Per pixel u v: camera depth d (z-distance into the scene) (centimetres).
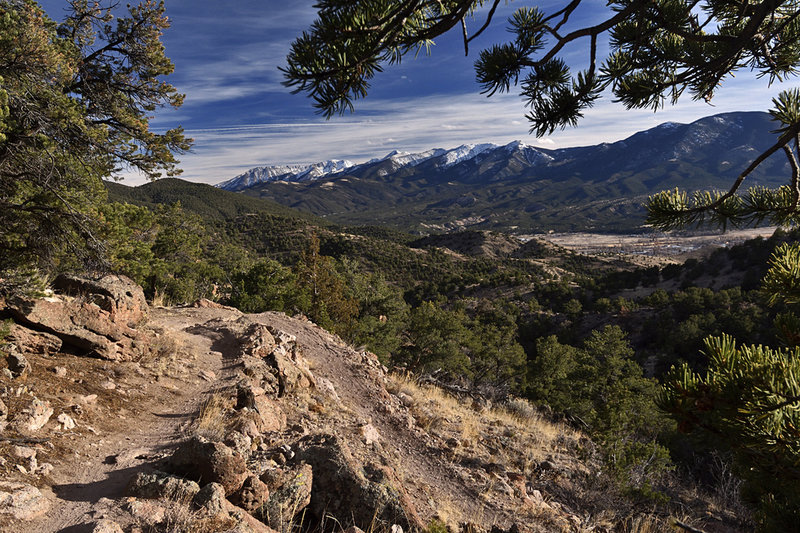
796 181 298
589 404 2425
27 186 928
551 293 12212
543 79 311
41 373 722
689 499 1186
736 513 1116
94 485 491
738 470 381
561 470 1061
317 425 877
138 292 1053
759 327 5656
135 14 1334
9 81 851
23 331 786
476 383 2191
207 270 3947
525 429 1451
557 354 3606
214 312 1752
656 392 305
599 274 19438
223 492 476
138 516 413
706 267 10694
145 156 1185
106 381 784
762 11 243
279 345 1297
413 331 3622
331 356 1509
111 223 1077
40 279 844
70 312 863
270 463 598
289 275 2956
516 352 3791
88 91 1309
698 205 345
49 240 962
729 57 270
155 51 1368
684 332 6381
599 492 981
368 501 562
